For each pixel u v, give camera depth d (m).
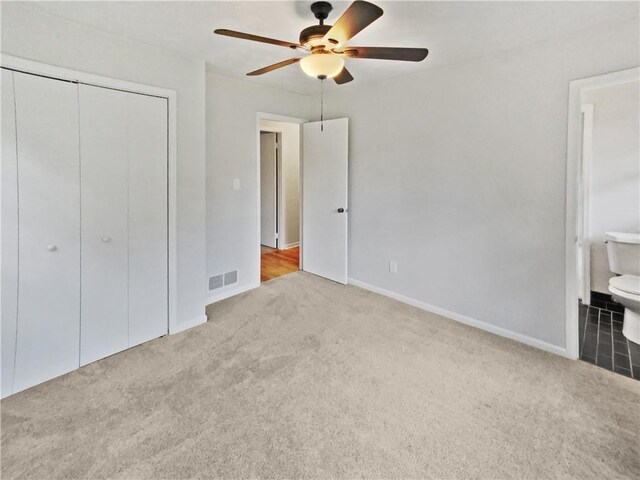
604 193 3.26
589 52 2.16
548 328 2.50
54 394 1.98
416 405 1.91
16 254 1.97
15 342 1.99
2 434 1.67
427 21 2.04
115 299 2.42
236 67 3.01
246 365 2.30
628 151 3.12
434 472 1.47
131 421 1.76
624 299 2.63
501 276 2.72
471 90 2.76
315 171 4.19
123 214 2.41
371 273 3.77
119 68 2.30
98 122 2.23
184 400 1.93
